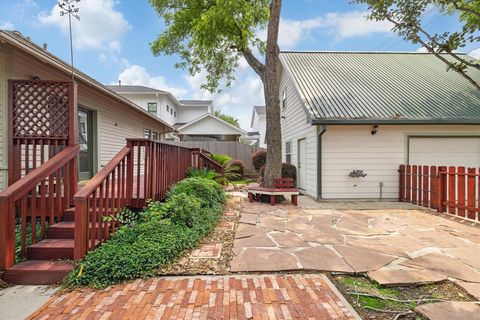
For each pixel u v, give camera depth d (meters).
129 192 4.39
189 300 2.51
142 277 2.93
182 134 23.00
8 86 4.25
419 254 3.55
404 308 2.37
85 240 3.16
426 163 8.04
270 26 7.57
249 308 2.37
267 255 3.50
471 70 10.71
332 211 6.34
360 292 2.64
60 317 2.29
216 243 3.99
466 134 8.03
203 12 8.59
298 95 8.90
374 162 8.00
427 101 8.39
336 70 10.66
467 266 3.17
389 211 6.37
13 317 2.31
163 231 3.77
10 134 4.24
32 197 3.54
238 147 16.69
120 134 9.46
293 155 11.14
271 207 6.76
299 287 2.73
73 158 4.25
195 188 5.76
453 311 2.29
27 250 3.37
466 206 5.65
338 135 7.97
